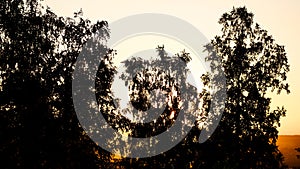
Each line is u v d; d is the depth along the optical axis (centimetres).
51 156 2461
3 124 2411
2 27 2675
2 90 2528
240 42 3272
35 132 2459
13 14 2709
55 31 2839
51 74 2705
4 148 2386
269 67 3191
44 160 2445
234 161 2878
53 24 2845
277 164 2942
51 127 2500
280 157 2961
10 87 2512
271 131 2983
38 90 2548
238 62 3164
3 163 2352
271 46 3247
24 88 2516
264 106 3044
